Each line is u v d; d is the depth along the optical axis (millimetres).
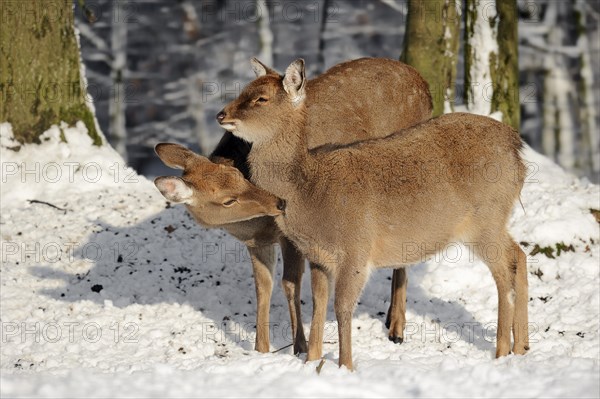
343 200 10141
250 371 9453
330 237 10211
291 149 10469
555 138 33906
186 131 36000
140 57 36562
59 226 14648
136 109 36406
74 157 16359
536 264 13422
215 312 12547
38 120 16328
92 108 17078
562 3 34000
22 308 12461
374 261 10484
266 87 10438
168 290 13164
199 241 14258
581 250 13758
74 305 12500
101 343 11391
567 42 34250
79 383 8742
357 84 12094
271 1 34000
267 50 31500
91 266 13680
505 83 17359
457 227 10695
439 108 16750
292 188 10383
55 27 16391
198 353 11086
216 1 35344
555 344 11055
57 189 15883
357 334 12008
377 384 8695
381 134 12266
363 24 33594
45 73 16344
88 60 35781
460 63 30203
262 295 11211
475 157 10594
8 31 16094
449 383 8711
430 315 12406
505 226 10820
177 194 10398
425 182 10414
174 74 36344
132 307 12492
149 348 11258
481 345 11383
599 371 9008
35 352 11094
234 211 10469
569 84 33875
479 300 12852
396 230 10391
